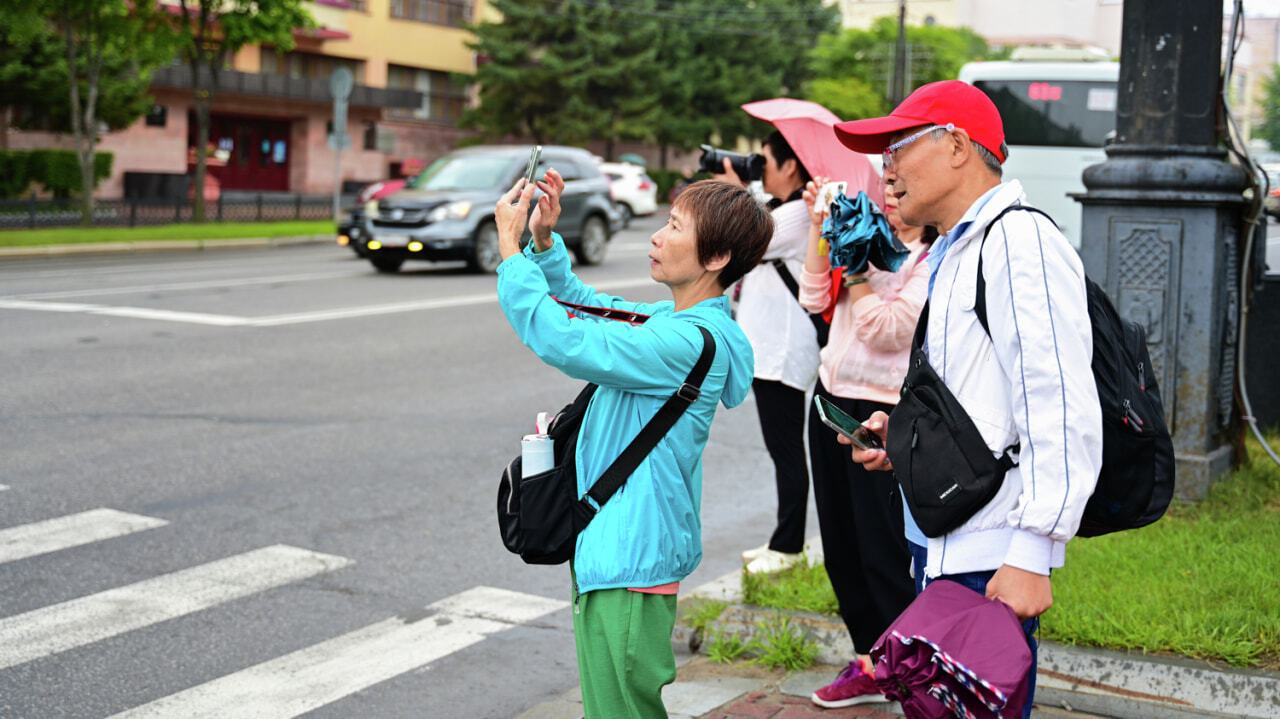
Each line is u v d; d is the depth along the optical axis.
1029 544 2.42
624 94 46.09
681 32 46.72
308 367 10.28
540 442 2.82
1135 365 2.62
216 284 15.84
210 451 7.53
